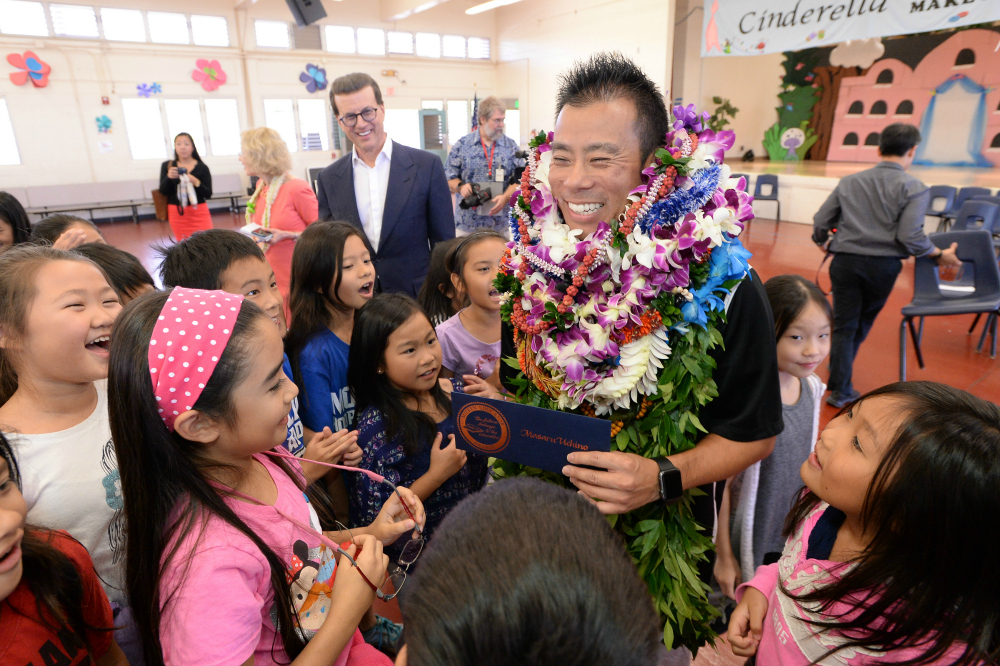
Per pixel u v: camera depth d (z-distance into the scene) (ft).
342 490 5.51
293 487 3.02
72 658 2.44
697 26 36.01
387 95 40.06
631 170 3.02
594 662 1.12
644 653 1.18
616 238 2.96
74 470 3.26
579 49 36.40
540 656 1.11
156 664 2.43
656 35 31.58
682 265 2.93
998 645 2.04
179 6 33.01
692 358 3.04
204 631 2.19
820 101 38.78
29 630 2.31
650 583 3.16
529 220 3.49
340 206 9.04
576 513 1.37
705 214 2.97
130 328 2.36
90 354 3.19
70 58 31.01
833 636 2.43
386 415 4.62
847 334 10.39
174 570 2.27
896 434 2.20
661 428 3.11
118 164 33.50
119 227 31.96
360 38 38.58
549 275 3.26
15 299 3.05
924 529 2.09
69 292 3.11
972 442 2.02
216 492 2.46
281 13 35.76
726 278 3.02
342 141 39.91
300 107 37.86
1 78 29.63
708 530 3.73
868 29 19.54
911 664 2.17
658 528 3.18
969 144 33.37
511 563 1.19
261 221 10.59
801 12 21.06
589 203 3.10
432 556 1.32
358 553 2.94
